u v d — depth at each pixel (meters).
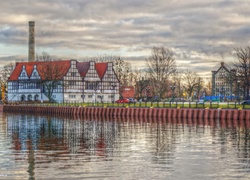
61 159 39.22
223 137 55.66
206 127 70.31
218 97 170.25
